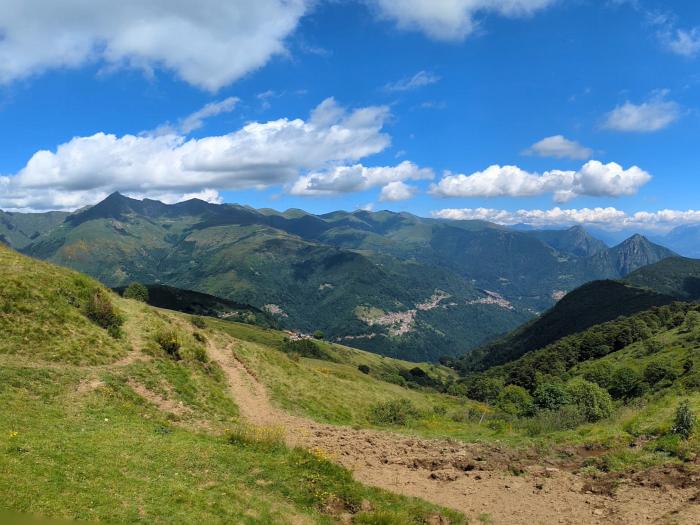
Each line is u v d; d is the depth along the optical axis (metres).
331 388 51.16
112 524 13.52
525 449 28.31
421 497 20.97
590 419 39.22
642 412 33.06
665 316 178.62
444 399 84.19
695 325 134.88
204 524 15.01
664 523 17.11
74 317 34.78
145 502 15.43
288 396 42.97
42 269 38.47
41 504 13.22
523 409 51.28
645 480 21.36
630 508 18.77
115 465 17.69
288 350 191.38
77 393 25.78
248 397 38.19
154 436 22.83
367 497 20.03
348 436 31.22
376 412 48.38
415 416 49.69
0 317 30.47
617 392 93.56
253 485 19.36
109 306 37.81
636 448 26.17
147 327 40.25
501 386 150.50
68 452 17.55
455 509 19.62
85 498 14.45
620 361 131.25
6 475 14.20
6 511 12.38
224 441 24.77
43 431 19.44
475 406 70.62
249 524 15.98
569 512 18.98
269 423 33.12
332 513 18.53
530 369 156.00
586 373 110.50
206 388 35.25
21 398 22.72
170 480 17.69
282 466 21.81
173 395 31.58
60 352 30.20
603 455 25.36
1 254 38.19
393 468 24.95
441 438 32.41
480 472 24.42
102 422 23.19
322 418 41.09
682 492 19.73
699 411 28.88
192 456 20.75
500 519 18.67
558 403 44.59
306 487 20.08
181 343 39.97
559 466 25.17
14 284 33.78
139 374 31.95
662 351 118.81
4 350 28.06
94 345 33.06
